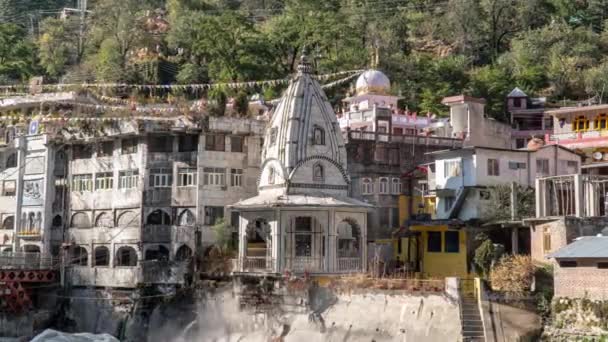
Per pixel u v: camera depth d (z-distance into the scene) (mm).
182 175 80125
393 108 108438
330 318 66812
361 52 136500
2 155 95375
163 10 173750
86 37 157375
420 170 82938
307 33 132875
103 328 80438
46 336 64312
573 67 144625
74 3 192250
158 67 135625
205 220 78875
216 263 74375
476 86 134375
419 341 61625
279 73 127625
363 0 172875
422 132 101562
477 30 164500
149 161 81625
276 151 72312
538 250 64000
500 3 164375
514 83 141250
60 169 90312
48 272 85000
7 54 144500
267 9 179125
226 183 80250
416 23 170500
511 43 160875
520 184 76188
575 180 61812
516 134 115062
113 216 84000
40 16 181625
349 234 78312
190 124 79125
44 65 147875
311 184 71438
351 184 82375
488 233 71562
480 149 74688
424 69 139500
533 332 58719
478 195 74188
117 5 164875
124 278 79562
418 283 62750
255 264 71438
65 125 88000
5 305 82375
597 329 54594
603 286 54938
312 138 71938
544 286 60031
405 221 81062
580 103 126250
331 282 67500
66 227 88375
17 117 94375
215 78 127875
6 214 93938
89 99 97750
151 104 89188
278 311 69500
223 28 130750
